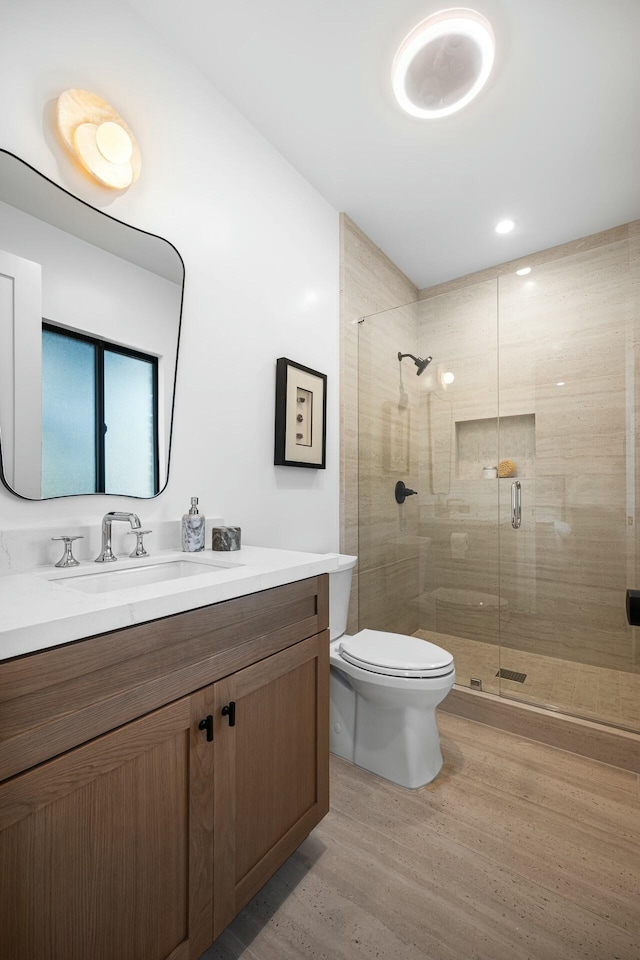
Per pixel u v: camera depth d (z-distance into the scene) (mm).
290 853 1109
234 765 949
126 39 1355
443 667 1541
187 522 1422
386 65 1583
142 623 771
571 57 1528
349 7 1379
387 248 2812
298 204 2117
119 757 726
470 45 1477
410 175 2156
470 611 2434
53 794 640
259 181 1880
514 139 1916
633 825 1393
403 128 1864
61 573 1076
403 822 1396
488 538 2395
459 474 2469
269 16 1406
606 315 2115
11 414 1076
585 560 2160
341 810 1451
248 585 981
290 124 1844
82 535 1215
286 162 2043
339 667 1677
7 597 761
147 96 1416
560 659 2209
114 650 718
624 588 2068
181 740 835
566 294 2209
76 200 1214
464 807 1471
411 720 1598
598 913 1085
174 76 1509
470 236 2676
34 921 623
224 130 1710
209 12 1392
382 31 1455
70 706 663
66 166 1193
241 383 1774
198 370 1589
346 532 2438
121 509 1331
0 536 1049
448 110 1755
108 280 1291
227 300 1715
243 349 1786
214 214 1660
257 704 1020
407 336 2570
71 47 1208
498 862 1240
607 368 2107
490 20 1405
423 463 2543
